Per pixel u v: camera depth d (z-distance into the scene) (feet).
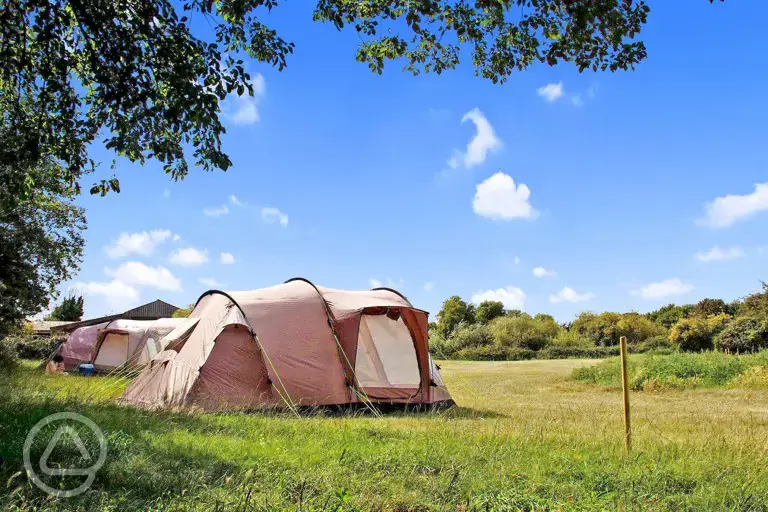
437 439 23.30
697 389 59.93
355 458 19.42
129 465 16.21
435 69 34.81
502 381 72.49
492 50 32.76
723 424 32.45
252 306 38.73
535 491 16.47
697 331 115.44
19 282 59.16
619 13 25.22
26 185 32.07
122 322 76.79
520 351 142.72
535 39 31.40
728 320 116.98
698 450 21.75
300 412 36.01
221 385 35.60
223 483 15.56
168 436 21.03
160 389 36.09
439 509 14.44
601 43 28.04
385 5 29.76
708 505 15.52
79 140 27.91
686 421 34.01
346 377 38.83
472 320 201.77
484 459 19.99
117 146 25.32
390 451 20.45
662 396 55.21
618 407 44.21
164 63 24.57
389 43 32.63
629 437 21.80
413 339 43.11
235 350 36.91
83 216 71.56
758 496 16.29
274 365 36.94
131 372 43.47
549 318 179.52
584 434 25.67
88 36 25.22
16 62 26.35
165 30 24.68
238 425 25.94
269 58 27.81
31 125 28.04
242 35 27.27
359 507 14.40
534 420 31.78
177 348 38.88
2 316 58.90
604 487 17.07
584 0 24.61
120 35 24.29
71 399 27.48
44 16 24.77
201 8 24.82
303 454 19.61
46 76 26.43
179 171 29.07
